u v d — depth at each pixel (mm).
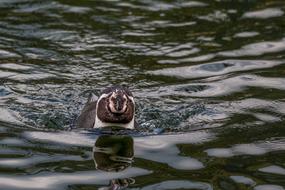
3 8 35156
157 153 22266
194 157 21891
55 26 33188
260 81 28281
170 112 25844
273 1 36938
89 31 32812
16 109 25594
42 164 21078
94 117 24625
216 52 31203
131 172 20703
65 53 30641
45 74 28703
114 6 35938
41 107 25969
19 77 28328
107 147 22672
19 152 21938
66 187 19562
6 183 19750
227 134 23719
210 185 19844
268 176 20516
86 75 28781
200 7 36125
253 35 32969
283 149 22375
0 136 23156
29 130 23844
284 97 26672
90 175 20375
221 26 33906
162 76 28906
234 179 20281
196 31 33344
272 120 24734
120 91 24375
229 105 26203
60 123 24812
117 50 31078
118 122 24312
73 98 26906
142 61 30203
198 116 25438
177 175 20531
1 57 30016
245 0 37062
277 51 31250
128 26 33562
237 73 29141
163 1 36812
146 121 25234
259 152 22203
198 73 29234
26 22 33531
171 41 32188
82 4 36000
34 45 31281
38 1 36094
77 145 22781
